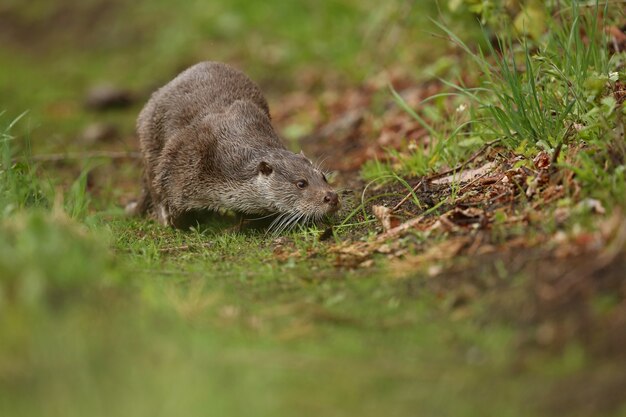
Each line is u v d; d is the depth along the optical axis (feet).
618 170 29.45
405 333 25.03
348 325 25.80
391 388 22.26
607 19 43.75
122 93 77.30
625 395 20.90
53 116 74.28
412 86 59.47
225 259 33.50
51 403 21.38
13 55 98.58
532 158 36.14
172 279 30.14
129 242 36.76
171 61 86.99
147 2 98.94
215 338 24.76
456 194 37.11
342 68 73.26
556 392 21.47
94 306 24.62
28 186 38.78
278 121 66.74
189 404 21.15
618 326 23.04
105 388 21.80
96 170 55.72
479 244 29.60
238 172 39.68
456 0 52.44
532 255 27.37
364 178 45.11
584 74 36.81
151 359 22.95
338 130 57.93
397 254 30.76
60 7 104.17
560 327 23.79
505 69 37.83
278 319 26.55
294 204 38.37
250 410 21.03
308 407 21.47
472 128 42.57
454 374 22.68
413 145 44.57
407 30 67.62
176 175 40.83
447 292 26.91
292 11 86.38
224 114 41.98
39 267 24.56
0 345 22.79
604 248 26.50
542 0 45.96
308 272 30.48
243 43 85.87
